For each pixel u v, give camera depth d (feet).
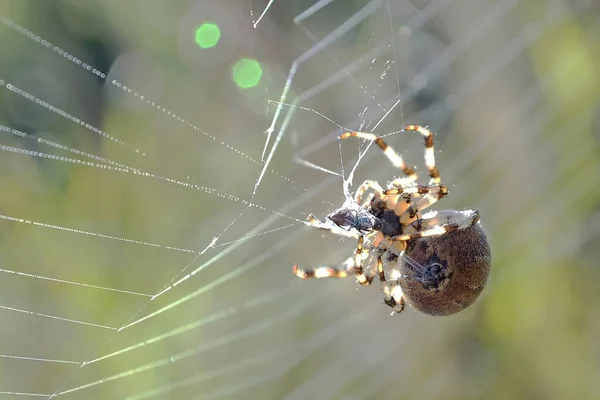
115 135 0.92
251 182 0.93
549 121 0.94
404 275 0.76
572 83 0.94
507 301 0.92
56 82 0.94
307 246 0.94
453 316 0.93
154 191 0.91
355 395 0.92
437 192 0.76
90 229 0.89
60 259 0.88
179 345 0.89
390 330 0.93
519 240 0.94
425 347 0.93
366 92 0.87
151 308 0.89
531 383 0.91
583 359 0.90
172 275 0.90
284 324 0.92
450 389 0.91
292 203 0.92
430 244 0.75
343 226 0.75
